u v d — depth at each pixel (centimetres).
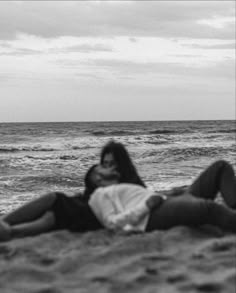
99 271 367
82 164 2250
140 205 476
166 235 453
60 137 5066
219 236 461
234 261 382
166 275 354
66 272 368
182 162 2248
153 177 1612
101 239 457
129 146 3547
